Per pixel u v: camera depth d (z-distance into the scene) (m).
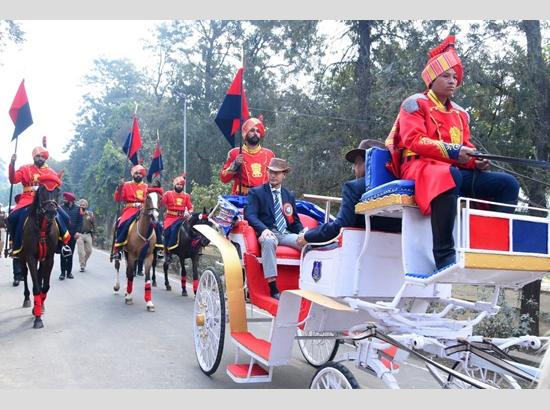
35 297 7.99
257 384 5.56
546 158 8.97
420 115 3.96
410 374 6.19
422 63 10.59
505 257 3.43
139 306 9.97
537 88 8.98
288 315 4.42
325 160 12.58
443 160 3.79
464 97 9.34
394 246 4.26
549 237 3.67
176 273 16.17
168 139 24.97
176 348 6.95
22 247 8.16
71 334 7.55
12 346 6.85
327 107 13.02
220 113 6.94
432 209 3.66
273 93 18.81
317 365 6.23
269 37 16.58
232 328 5.27
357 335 3.85
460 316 7.93
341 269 4.15
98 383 5.45
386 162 4.13
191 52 26.36
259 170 7.14
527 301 8.20
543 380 1.87
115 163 34.22
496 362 3.55
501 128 9.44
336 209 12.34
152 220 9.66
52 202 7.91
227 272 5.38
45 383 5.41
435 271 3.64
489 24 9.54
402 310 4.44
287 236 5.67
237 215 5.92
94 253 23.88
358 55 12.34
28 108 8.72
